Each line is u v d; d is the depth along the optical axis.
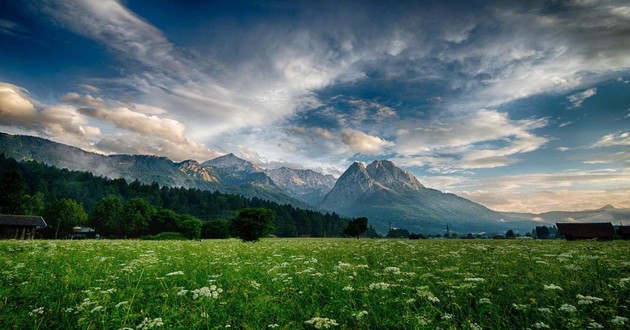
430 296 7.82
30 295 8.95
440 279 11.12
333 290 9.89
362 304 8.45
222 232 113.31
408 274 10.88
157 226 121.38
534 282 10.19
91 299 8.09
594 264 13.07
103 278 11.38
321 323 6.44
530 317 7.59
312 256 19.28
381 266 14.79
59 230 109.69
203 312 7.32
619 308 7.70
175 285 10.55
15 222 76.38
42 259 15.77
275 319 7.65
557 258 15.18
